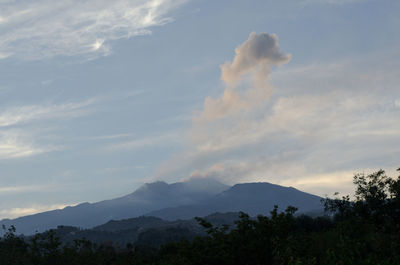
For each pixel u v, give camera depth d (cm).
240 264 2447
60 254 4038
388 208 2934
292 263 2008
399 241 2139
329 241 2397
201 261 2425
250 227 2566
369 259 1884
